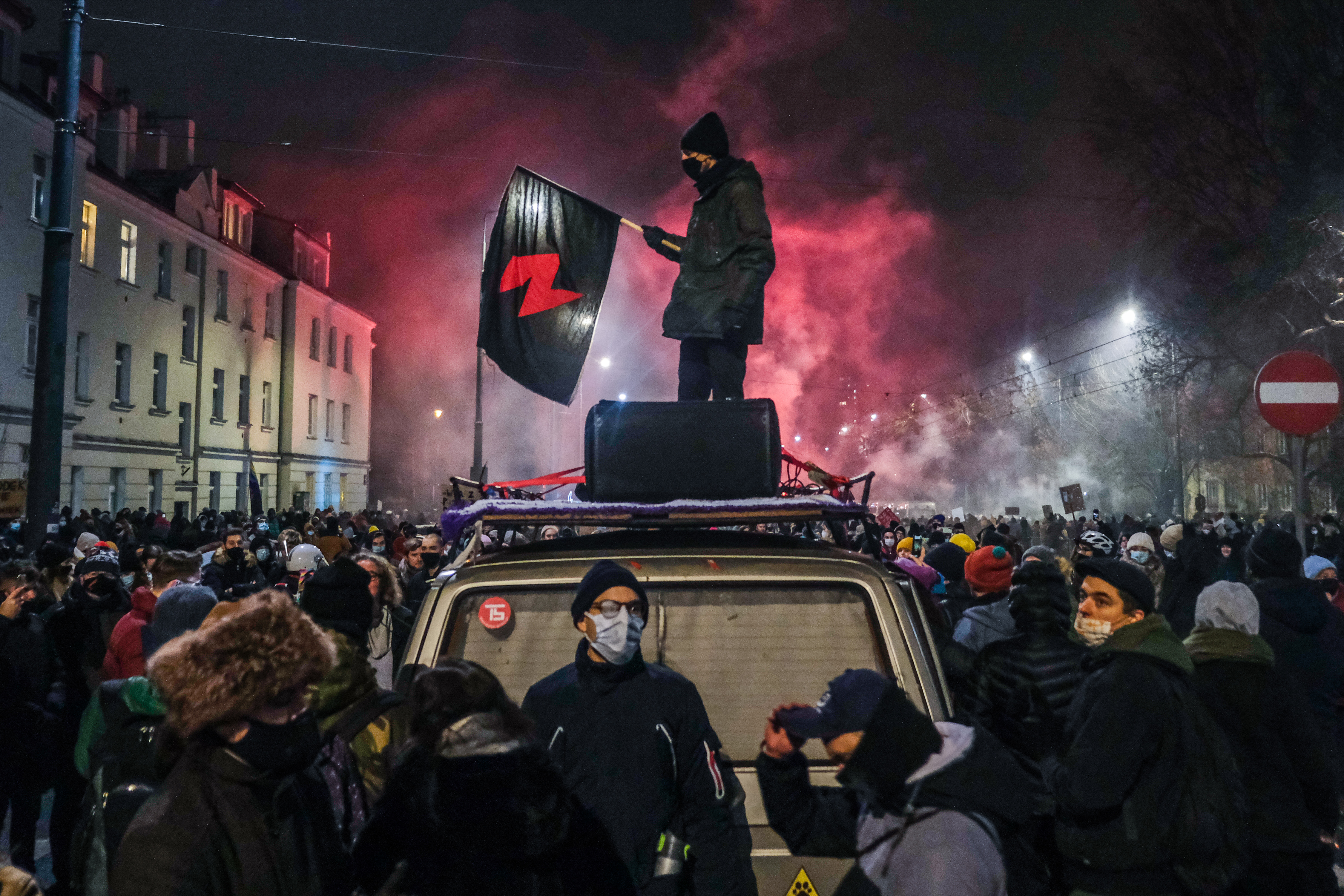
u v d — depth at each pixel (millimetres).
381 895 2316
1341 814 6000
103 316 27562
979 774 2369
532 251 5098
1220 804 3041
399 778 2441
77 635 6508
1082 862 3092
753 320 4805
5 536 16016
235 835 2078
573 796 2562
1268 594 5242
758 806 3025
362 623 3625
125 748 3150
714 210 4777
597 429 4031
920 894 2246
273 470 40062
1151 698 3021
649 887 2742
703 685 3234
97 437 27438
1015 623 3816
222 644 2086
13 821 5840
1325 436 29234
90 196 26781
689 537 3916
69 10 12625
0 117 22641
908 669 3168
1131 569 3318
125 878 2039
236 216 37281
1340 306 26703
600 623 2840
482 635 3318
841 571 3314
